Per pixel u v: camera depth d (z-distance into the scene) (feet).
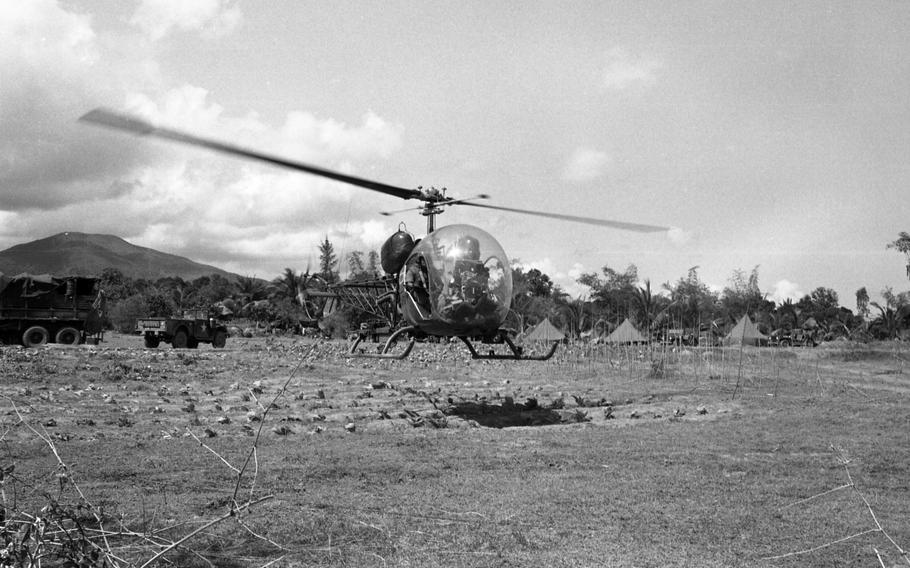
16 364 58.44
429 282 38.50
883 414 45.98
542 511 22.38
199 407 43.37
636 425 41.45
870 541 19.83
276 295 197.88
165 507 21.22
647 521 21.49
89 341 109.09
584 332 162.61
